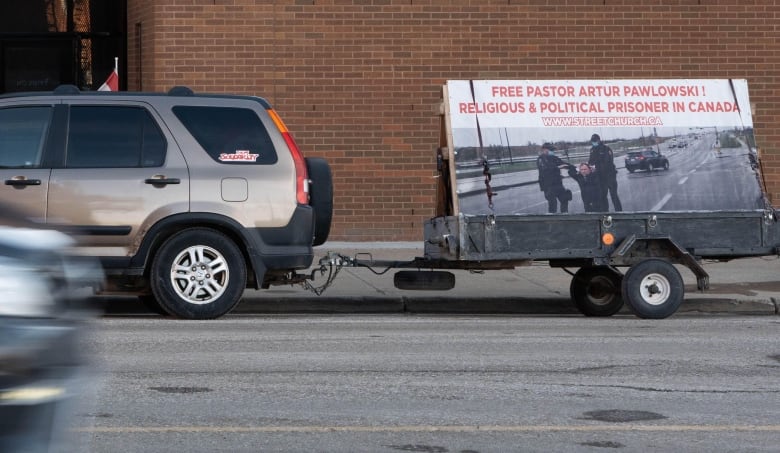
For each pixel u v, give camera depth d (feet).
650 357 33.76
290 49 64.03
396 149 64.64
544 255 44.21
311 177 44.32
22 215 15.35
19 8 68.95
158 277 41.68
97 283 15.99
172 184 41.70
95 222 41.34
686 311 48.03
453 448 22.74
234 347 35.12
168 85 63.77
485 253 43.88
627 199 45.34
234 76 63.93
